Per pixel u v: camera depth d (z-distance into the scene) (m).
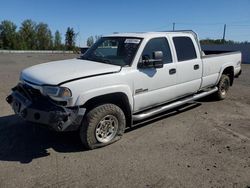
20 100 4.48
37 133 5.27
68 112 4.15
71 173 3.89
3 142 4.87
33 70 4.84
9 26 94.88
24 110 4.33
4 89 9.41
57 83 4.16
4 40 95.06
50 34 105.62
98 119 4.52
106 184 3.63
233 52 8.12
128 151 4.61
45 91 4.22
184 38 6.22
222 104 7.72
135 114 5.30
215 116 6.59
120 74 4.73
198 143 4.99
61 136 5.18
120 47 5.37
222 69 7.51
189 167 4.11
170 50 5.78
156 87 5.40
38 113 4.17
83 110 4.27
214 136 5.33
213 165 4.18
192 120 6.26
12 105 4.74
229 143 5.01
